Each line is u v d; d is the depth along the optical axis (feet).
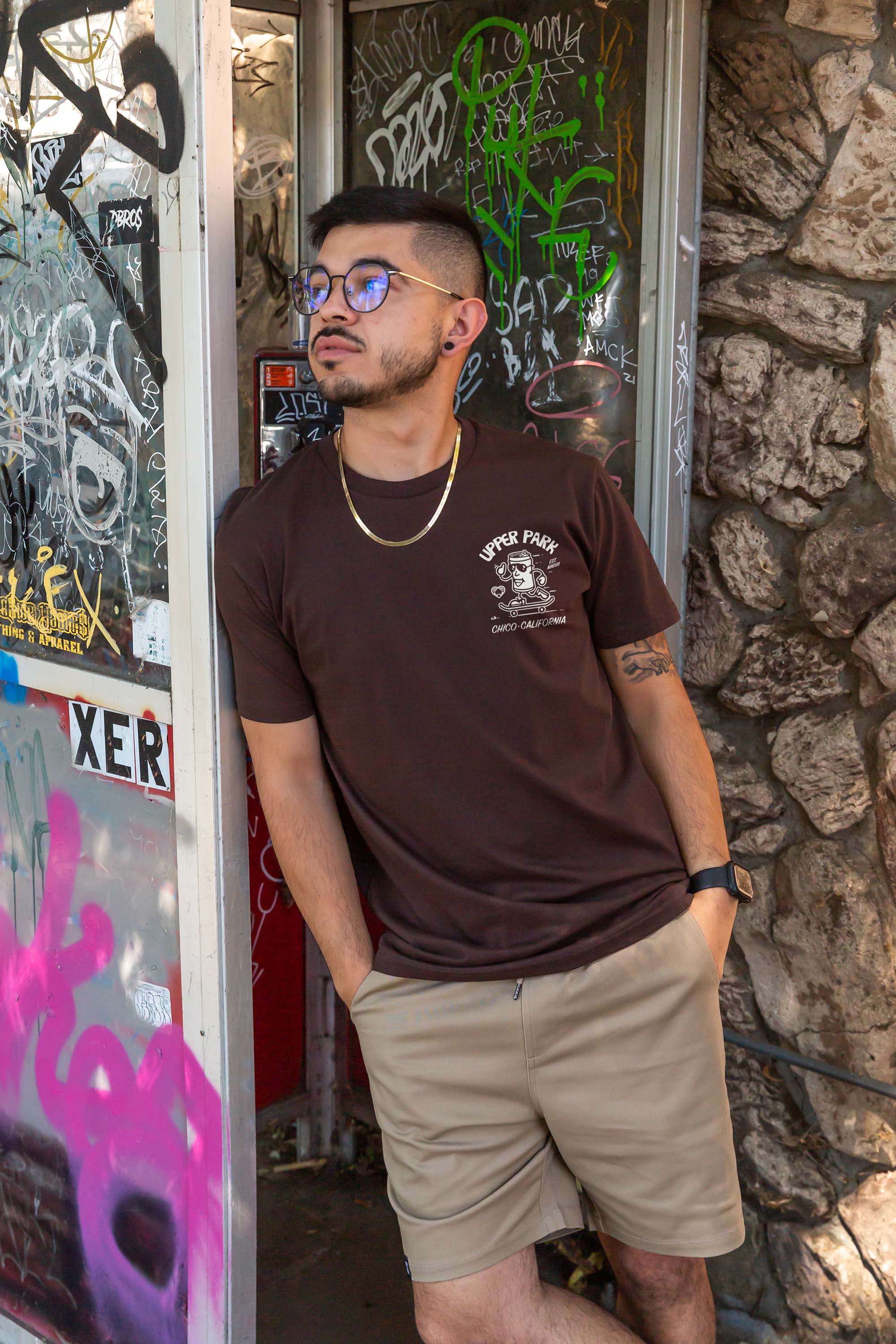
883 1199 7.14
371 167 8.21
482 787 5.27
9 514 6.48
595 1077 5.41
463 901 5.35
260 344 8.16
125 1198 6.37
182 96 5.01
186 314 5.21
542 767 5.32
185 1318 6.12
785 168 6.76
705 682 7.48
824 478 6.88
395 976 5.45
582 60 7.11
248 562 5.20
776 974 7.40
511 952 5.28
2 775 6.77
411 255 5.18
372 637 5.13
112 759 6.06
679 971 5.43
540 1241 5.68
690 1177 5.51
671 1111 5.46
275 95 7.93
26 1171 6.98
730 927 5.74
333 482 5.33
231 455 5.40
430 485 5.23
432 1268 5.38
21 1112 6.95
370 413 5.26
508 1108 5.48
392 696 5.17
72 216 5.74
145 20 5.14
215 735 5.49
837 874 7.09
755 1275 7.51
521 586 5.20
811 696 7.11
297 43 7.98
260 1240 8.19
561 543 5.32
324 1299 7.68
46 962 6.63
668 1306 5.82
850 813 7.03
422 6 7.73
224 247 5.19
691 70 6.72
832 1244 7.27
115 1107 6.35
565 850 5.45
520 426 7.86
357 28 8.05
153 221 5.31
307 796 5.55
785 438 6.97
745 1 6.73
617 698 6.05
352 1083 8.93
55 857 6.49
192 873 5.67
